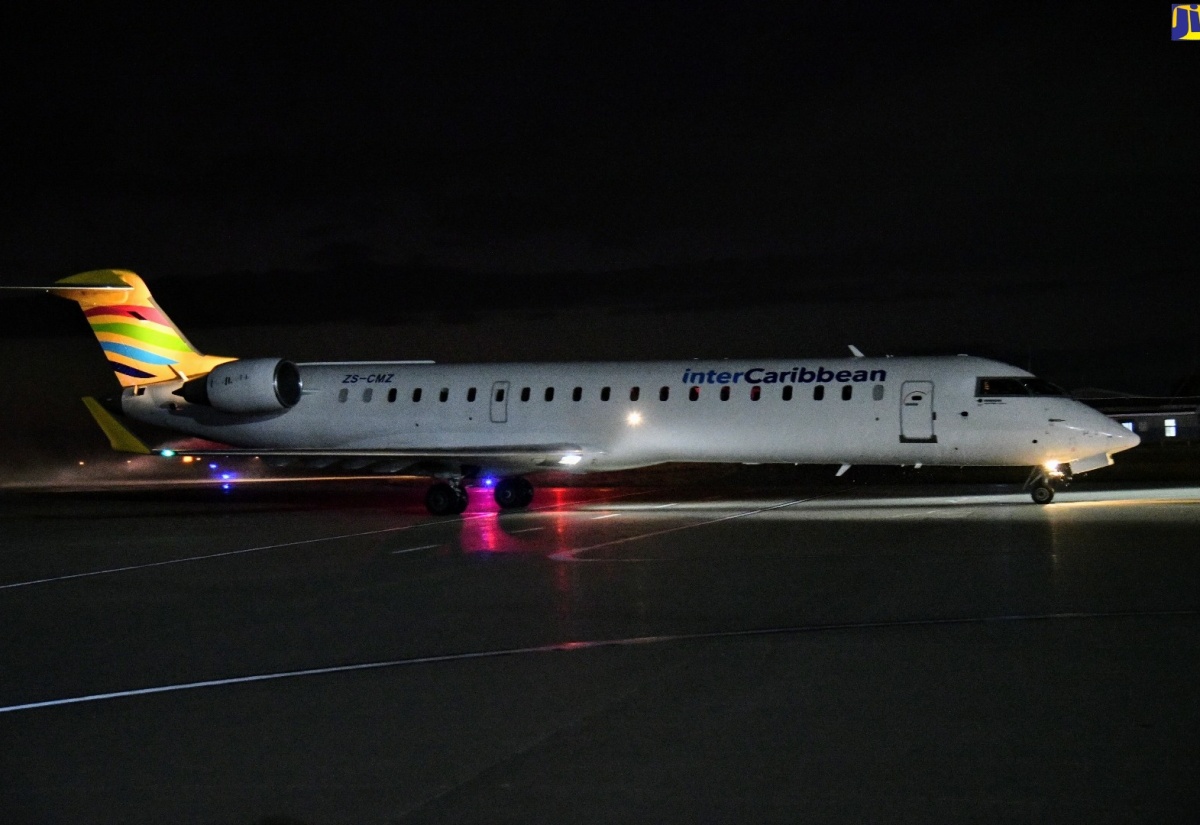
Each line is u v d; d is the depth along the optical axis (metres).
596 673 9.89
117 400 32.81
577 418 28.62
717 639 11.20
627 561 17.30
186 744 8.06
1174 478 36.66
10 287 30.48
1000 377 25.56
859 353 28.14
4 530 25.91
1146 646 10.38
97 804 6.86
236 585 16.00
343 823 6.44
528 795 6.79
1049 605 12.55
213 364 32.25
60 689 9.88
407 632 12.06
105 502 36.16
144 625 12.99
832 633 11.34
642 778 7.04
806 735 7.84
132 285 32.28
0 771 7.55
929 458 25.98
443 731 8.21
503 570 16.67
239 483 51.38
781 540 19.61
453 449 27.78
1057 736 7.66
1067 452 24.86
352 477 56.81
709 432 27.36
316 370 32.12
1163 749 7.34
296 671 10.34
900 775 6.96
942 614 12.21
